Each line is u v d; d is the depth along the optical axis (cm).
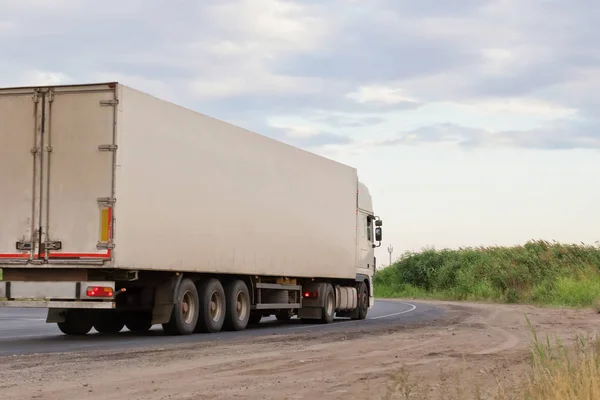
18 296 1764
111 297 1731
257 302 2327
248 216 2194
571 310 3419
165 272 1931
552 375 948
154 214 1812
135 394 995
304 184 2519
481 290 5128
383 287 6234
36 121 1748
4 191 1758
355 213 2883
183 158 1914
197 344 1695
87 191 1717
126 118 1736
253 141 2227
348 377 1174
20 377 1144
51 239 1730
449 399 973
